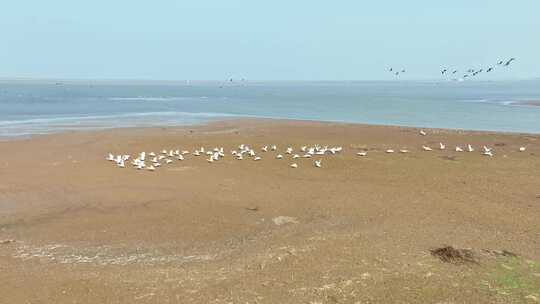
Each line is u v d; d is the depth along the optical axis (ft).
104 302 55.77
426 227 80.23
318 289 57.11
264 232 81.10
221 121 246.47
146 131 203.72
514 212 89.76
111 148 160.66
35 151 153.99
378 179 117.08
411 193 104.01
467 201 97.50
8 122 235.61
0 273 64.18
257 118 264.72
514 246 71.00
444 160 138.62
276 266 64.13
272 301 54.75
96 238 78.38
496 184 110.93
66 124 228.84
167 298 56.24
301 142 175.63
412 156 144.97
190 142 174.40
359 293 56.03
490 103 395.55
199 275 62.49
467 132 199.62
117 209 93.50
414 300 54.29
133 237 78.89
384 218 86.38
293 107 363.15
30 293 58.23
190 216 89.51
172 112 307.78
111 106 355.97
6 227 83.56
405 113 307.58
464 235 75.97
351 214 89.56
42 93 547.49
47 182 113.09
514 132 203.41
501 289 56.44
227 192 105.50
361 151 153.89
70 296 57.36
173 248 74.02
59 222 86.12
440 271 61.41
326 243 72.08
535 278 59.11
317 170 126.93
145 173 123.03
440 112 313.32
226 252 71.82
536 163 134.41
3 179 115.75
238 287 58.39
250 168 129.49
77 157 144.56
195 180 116.16
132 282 60.80
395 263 63.93
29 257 70.28
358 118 274.36
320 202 97.66
